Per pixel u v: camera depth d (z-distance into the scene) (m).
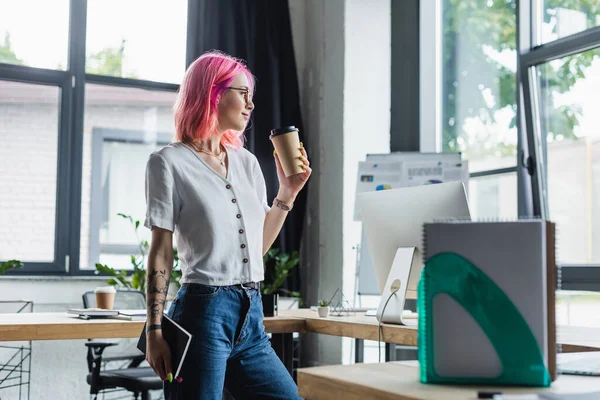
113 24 5.01
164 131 5.18
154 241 1.81
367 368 1.24
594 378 1.18
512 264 1.09
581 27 3.65
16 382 4.44
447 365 1.08
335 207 4.89
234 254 1.87
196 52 4.97
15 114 4.79
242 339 1.89
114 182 5.04
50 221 4.82
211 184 1.87
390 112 4.96
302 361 5.09
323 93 5.08
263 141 5.05
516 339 1.08
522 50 3.98
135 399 3.66
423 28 4.84
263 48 5.11
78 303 4.61
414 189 2.27
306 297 5.15
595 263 3.57
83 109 4.90
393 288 2.30
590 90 3.60
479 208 4.38
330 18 5.04
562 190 3.80
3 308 4.34
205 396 1.78
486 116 4.32
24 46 4.78
